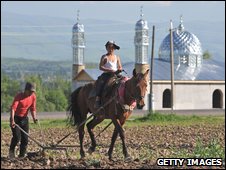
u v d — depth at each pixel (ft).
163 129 142.51
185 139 112.16
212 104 316.40
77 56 320.70
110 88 73.61
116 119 72.38
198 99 311.47
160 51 332.19
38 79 411.34
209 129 143.13
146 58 309.83
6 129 140.97
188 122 174.29
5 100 355.15
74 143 99.81
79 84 303.27
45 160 69.41
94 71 299.99
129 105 72.23
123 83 72.49
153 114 184.85
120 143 98.53
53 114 224.33
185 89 308.19
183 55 324.80
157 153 82.28
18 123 73.77
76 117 78.64
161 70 309.83
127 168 62.64
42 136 116.67
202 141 107.04
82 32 321.52
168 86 301.84
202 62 334.24
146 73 72.23
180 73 313.53
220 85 318.24
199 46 331.98
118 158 74.79
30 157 73.46
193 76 314.76
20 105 73.15
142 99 71.41
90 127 77.25
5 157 74.23
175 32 333.62
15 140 73.56
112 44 75.15
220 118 196.95
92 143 77.20
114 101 72.23
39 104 294.25
